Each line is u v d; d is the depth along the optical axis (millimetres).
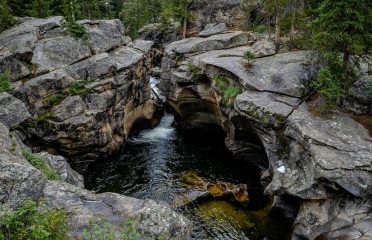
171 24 55719
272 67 27219
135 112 34844
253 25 40656
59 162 20562
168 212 13086
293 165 20641
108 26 34438
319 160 18141
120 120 31266
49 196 13008
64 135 26078
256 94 25234
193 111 34625
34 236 9742
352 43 20688
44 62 27906
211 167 28484
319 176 17781
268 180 23938
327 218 17984
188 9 44625
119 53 33562
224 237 19375
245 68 27875
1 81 24609
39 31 30859
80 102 26812
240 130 27359
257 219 21125
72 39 30375
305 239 18375
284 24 31938
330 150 18891
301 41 31531
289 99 24219
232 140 29078
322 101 22297
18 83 26125
